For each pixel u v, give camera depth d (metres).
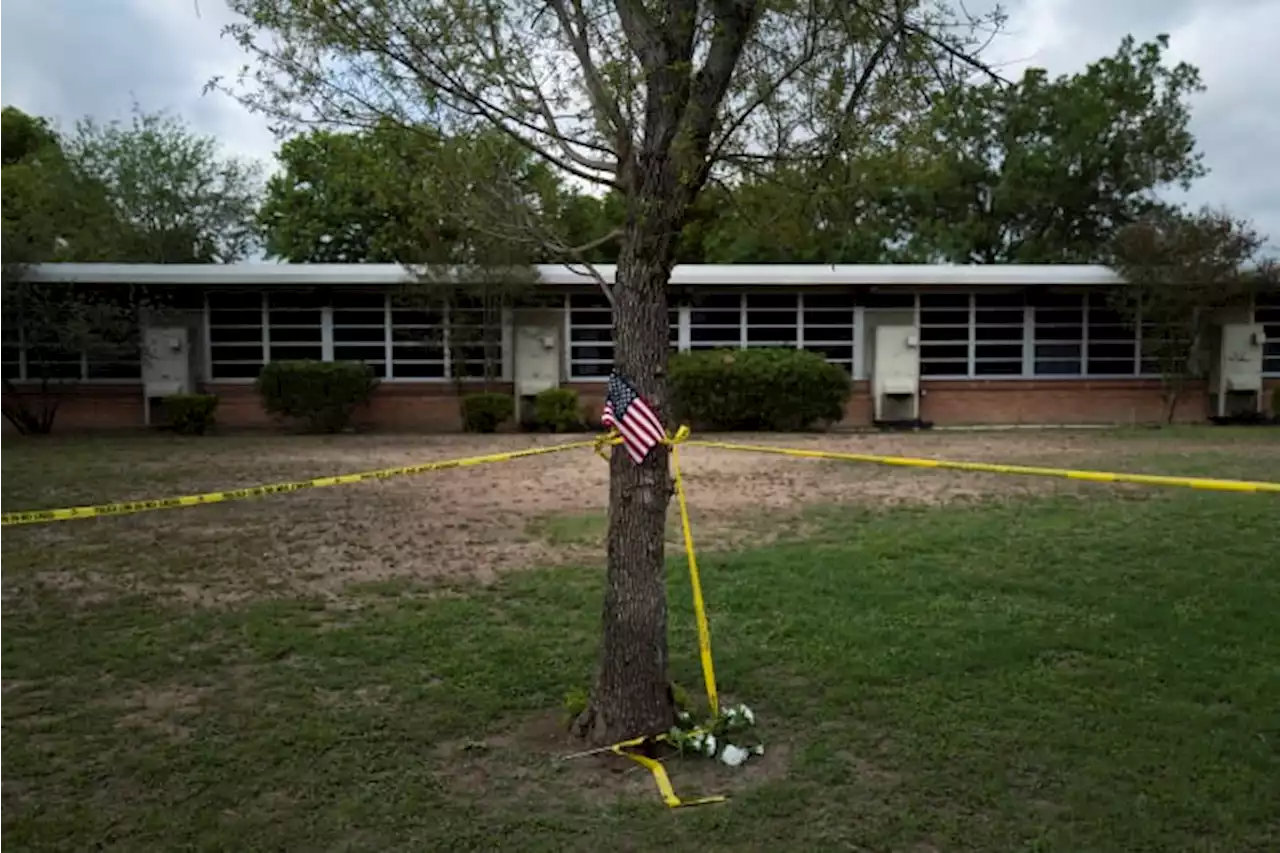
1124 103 34.50
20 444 17.88
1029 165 34.00
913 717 5.11
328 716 5.21
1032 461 14.71
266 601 7.31
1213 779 4.40
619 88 4.48
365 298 21.55
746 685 5.58
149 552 8.89
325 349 21.56
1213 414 22.30
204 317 21.34
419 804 4.25
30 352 20.47
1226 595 7.16
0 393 20.25
